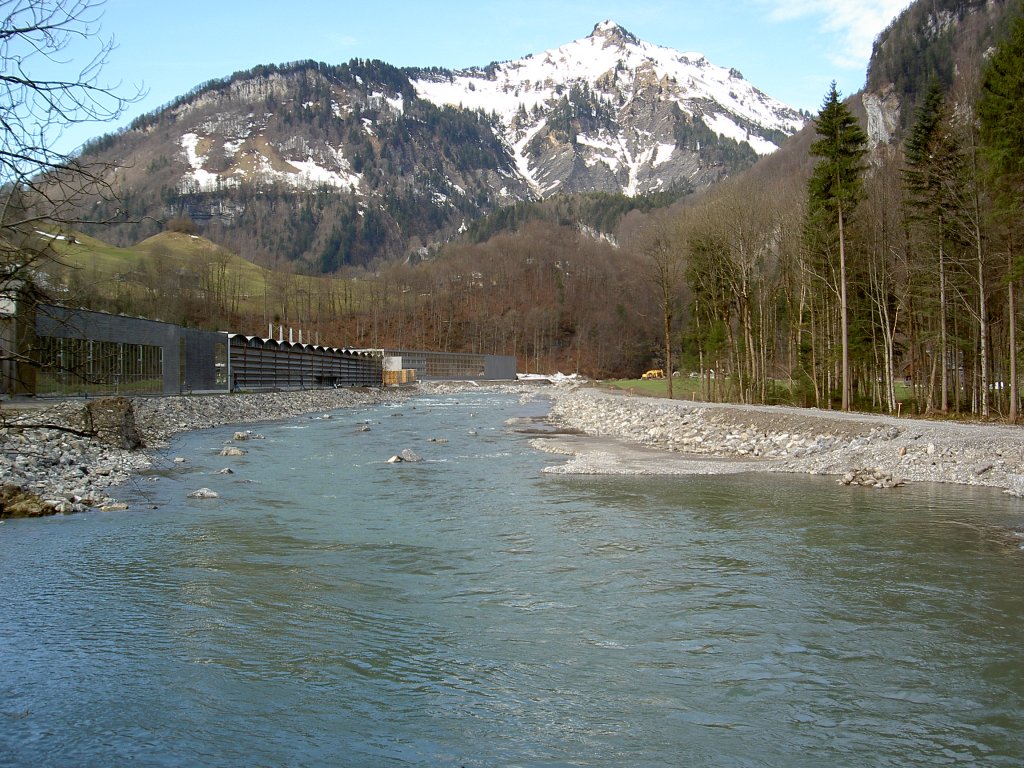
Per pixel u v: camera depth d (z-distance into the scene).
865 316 46.66
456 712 7.33
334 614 10.17
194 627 9.61
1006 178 30.95
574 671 8.32
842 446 26.17
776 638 9.30
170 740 6.70
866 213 45.97
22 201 6.45
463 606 10.54
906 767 6.36
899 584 11.52
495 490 20.55
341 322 156.75
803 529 15.42
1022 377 37.66
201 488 20.72
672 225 61.59
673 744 6.73
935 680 8.09
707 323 62.19
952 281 39.09
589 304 163.25
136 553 13.38
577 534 15.05
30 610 10.22
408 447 32.09
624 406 49.62
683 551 13.63
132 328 45.16
